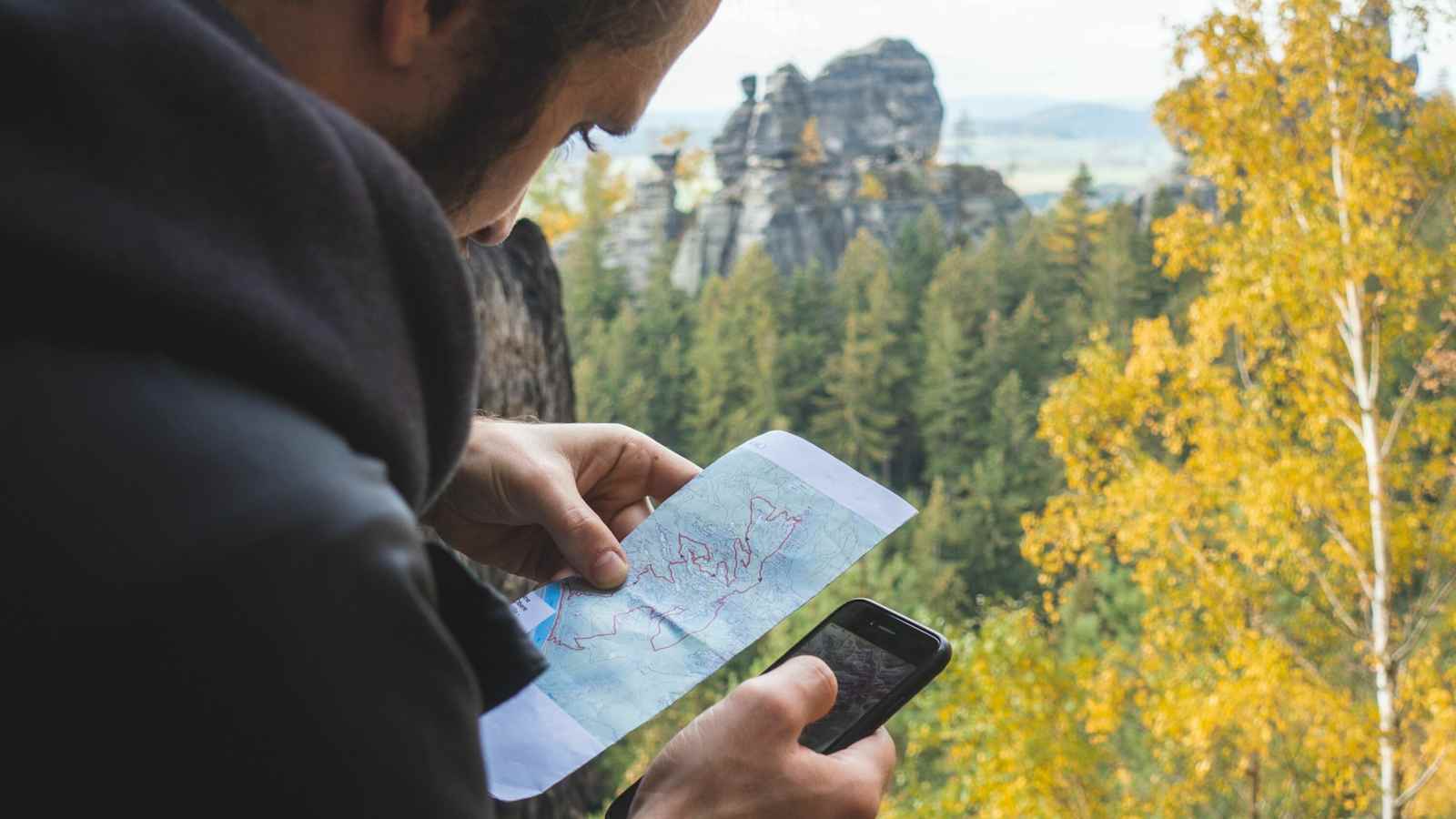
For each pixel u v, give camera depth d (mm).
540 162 729
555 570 1254
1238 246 9711
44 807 380
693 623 1066
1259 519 9734
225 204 428
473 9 648
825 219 75500
